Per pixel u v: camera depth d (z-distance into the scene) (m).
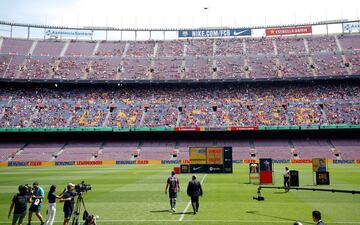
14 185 36.62
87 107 87.25
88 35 110.50
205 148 49.41
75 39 107.94
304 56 95.50
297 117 80.12
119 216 19.84
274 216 19.31
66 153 78.50
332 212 20.38
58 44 105.00
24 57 97.19
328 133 81.44
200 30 108.31
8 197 28.38
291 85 91.44
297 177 31.42
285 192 29.11
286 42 103.06
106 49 104.12
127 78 91.62
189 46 105.44
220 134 84.19
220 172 48.75
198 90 93.06
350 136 80.88
